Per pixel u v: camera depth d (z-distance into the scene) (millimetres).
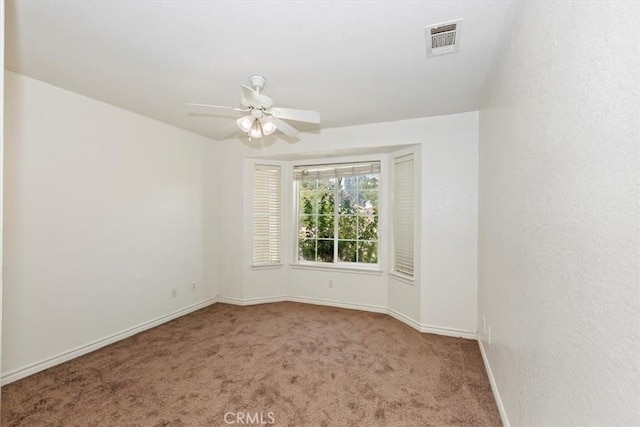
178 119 3535
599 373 820
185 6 1624
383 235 4051
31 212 2463
